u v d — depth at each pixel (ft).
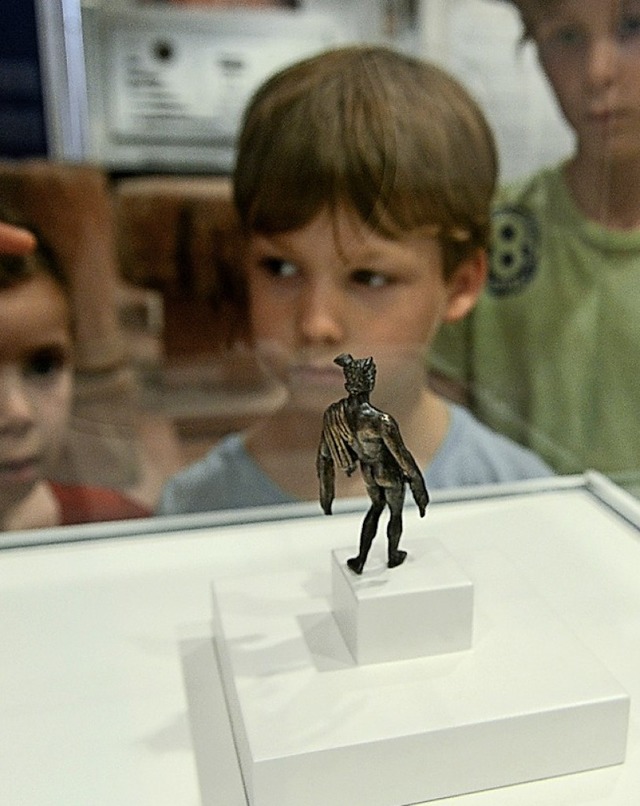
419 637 1.23
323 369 1.90
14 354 1.80
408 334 1.92
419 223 1.85
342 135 1.77
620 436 1.99
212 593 1.45
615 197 1.88
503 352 1.98
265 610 1.34
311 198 1.80
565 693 1.16
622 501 1.88
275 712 1.13
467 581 1.23
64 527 1.86
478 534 1.77
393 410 1.95
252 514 1.88
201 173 1.77
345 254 1.85
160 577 1.66
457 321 1.94
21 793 1.15
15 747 1.23
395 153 1.79
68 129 1.70
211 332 1.86
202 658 1.42
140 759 1.20
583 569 1.65
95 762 1.20
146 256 1.80
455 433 2.00
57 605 1.57
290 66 1.74
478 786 1.14
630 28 1.79
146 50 1.69
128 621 1.52
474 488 1.99
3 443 1.84
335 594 1.31
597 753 1.17
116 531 1.84
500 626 1.30
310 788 1.08
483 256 1.92
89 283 1.79
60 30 1.65
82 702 1.32
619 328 1.95
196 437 1.91
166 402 1.89
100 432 1.88
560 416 2.03
